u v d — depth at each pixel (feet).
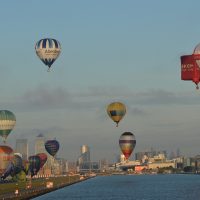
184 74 591.78
